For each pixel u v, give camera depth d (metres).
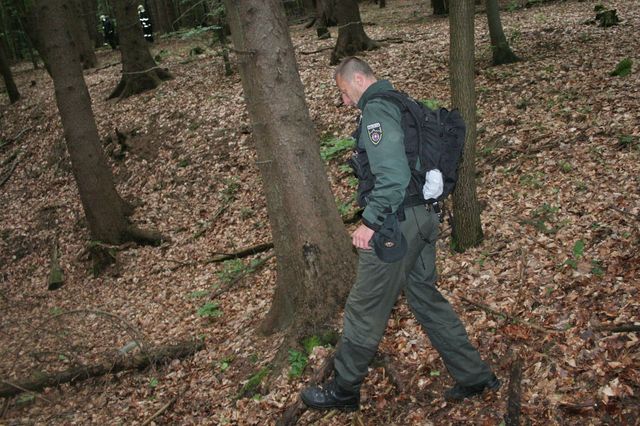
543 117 7.63
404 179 2.87
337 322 4.79
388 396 3.78
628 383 3.13
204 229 9.02
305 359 4.57
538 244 4.93
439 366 3.86
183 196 10.19
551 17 14.83
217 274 7.66
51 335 7.25
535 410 3.21
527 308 4.12
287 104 4.78
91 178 9.38
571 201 5.45
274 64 4.71
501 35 10.53
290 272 5.19
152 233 9.43
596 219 5.00
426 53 12.59
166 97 13.57
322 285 4.87
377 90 3.08
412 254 3.11
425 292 3.29
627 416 2.96
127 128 12.77
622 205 5.04
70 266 9.80
